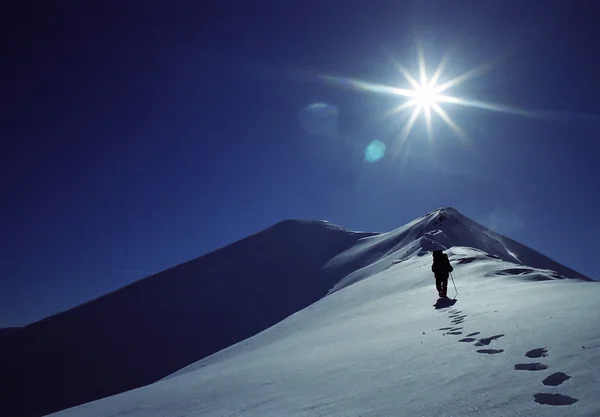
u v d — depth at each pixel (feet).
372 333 34.73
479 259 69.67
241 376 29.66
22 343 350.84
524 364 15.07
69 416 31.17
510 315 24.67
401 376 18.20
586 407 10.78
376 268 227.61
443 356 19.49
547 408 11.28
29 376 308.40
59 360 324.80
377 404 15.31
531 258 287.89
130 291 418.51
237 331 330.34
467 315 29.30
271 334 77.66
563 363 14.06
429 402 13.98
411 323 33.94
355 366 23.04
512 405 12.03
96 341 344.69
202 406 23.22
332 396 18.16
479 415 11.95
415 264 95.30
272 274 404.77
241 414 19.17
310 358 30.14
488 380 14.48
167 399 27.91
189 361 307.37
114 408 29.81
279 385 23.47
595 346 14.85
